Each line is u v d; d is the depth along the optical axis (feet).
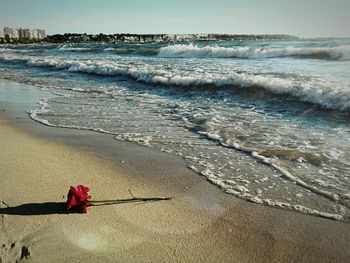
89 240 3.09
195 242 3.09
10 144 5.93
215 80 10.69
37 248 2.96
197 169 4.79
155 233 3.22
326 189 4.10
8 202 3.77
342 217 3.51
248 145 5.68
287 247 3.04
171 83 11.70
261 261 2.85
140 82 13.08
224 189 4.17
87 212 3.58
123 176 4.57
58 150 5.61
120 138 6.29
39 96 10.82
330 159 4.95
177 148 5.69
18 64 23.94
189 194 4.04
